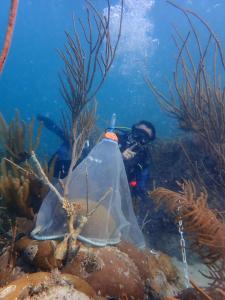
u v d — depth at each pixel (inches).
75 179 113.2
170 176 251.8
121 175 117.8
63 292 72.3
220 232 100.2
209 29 195.6
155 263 125.6
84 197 109.4
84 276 95.0
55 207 109.5
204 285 145.7
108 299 92.7
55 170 237.3
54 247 100.1
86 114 239.1
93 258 97.3
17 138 207.6
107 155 114.9
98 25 215.5
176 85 226.4
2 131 207.2
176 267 150.8
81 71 231.9
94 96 230.5
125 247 109.8
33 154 91.1
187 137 267.9
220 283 94.2
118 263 100.0
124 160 210.4
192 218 105.3
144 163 219.3
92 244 101.7
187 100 226.8
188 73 224.4
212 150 211.5
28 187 159.5
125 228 117.1
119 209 113.9
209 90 208.8
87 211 99.7
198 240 103.9
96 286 93.5
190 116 226.7
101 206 108.6
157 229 202.8
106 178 112.5
